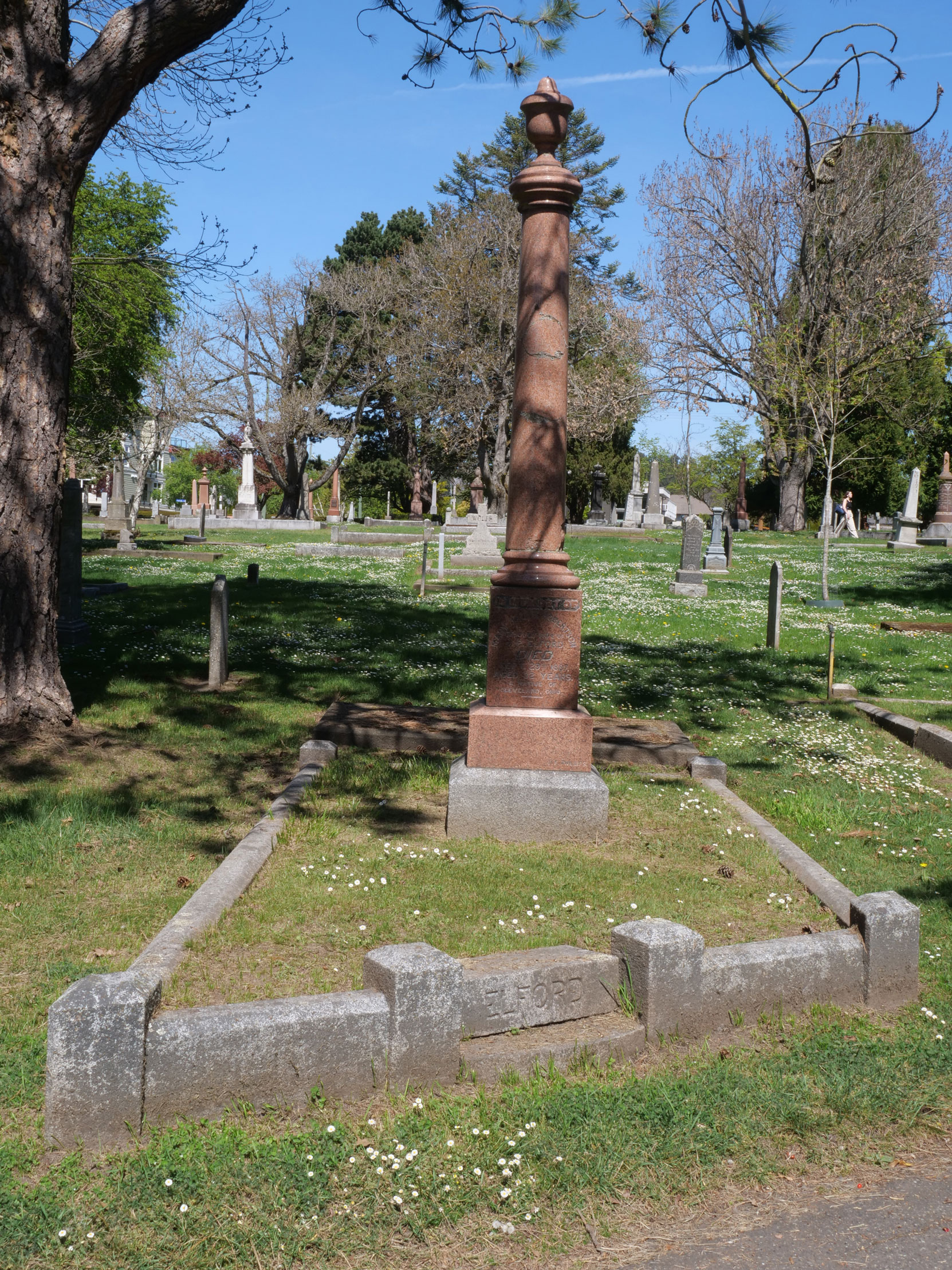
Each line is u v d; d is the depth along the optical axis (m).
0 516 8.48
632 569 28.36
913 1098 4.19
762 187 41.91
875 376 27.81
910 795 9.04
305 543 36.31
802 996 4.88
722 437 68.25
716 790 8.51
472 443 56.09
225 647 11.70
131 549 29.14
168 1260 3.11
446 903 5.85
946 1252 3.34
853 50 7.41
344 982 4.78
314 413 57.28
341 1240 3.23
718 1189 3.63
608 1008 4.62
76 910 5.63
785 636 17.53
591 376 52.31
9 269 8.30
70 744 8.62
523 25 8.89
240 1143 3.60
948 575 26.70
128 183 27.95
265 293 54.88
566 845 7.09
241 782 8.23
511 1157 3.68
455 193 63.12
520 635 7.39
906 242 37.47
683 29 7.59
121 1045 3.60
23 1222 3.18
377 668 13.11
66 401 8.88
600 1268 3.21
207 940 5.16
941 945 5.84
